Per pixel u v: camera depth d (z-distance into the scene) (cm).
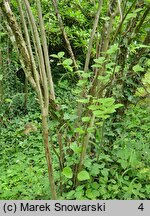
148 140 387
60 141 311
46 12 739
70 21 734
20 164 502
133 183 331
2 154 584
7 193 382
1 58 755
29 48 249
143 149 358
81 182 323
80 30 742
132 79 359
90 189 317
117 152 345
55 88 938
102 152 344
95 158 329
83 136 296
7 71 806
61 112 301
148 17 351
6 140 655
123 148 354
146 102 416
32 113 841
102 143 345
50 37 862
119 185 329
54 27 753
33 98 877
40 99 250
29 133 657
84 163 308
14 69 848
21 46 250
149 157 352
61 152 313
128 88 362
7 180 445
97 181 339
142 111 428
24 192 373
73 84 932
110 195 322
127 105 369
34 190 371
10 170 477
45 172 443
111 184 333
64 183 324
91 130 276
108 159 328
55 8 342
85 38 701
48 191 336
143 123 422
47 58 282
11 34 251
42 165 476
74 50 929
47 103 253
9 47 795
